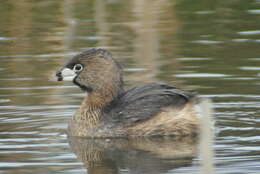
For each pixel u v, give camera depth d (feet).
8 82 56.54
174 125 43.88
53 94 53.52
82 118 45.06
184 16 81.20
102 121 44.50
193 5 85.92
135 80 55.72
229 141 40.96
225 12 82.53
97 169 36.24
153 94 44.98
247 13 81.51
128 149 40.73
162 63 61.46
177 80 55.77
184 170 35.60
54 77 46.47
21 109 49.47
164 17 80.64
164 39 71.15
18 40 72.49
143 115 43.98
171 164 36.96
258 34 72.13
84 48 67.46
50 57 64.44
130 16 81.35
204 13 82.33
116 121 44.24
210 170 21.33
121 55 64.23
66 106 50.26
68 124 45.14
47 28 76.69
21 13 83.97
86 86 45.68
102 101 45.37
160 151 39.93
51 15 82.48
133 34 73.36
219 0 88.12
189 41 70.13
